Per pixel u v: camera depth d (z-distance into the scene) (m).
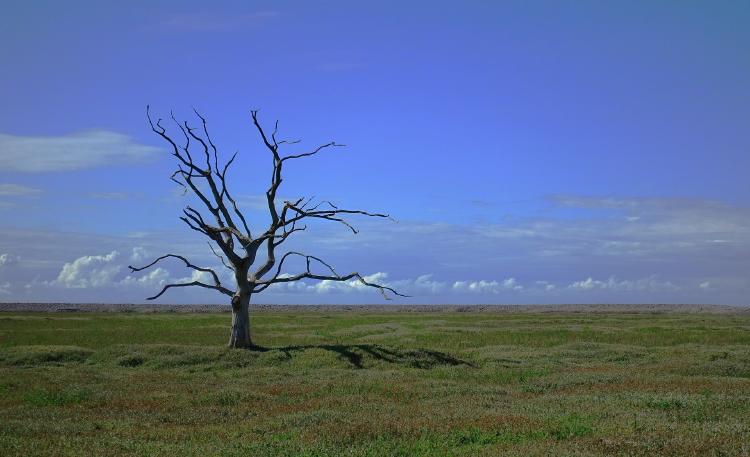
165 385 26.81
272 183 40.00
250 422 18.59
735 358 35.97
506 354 38.97
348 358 36.00
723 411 18.53
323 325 70.31
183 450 14.81
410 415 18.89
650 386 25.17
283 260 41.03
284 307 152.12
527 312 123.31
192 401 22.62
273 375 30.61
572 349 40.69
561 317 91.44
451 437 15.72
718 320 82.12
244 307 39.69
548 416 18.11
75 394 23.84
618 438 14.84
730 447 13.71
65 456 14.17
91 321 74.31
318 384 27.11
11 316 86.25
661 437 14.80
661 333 56.06
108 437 16.44
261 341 50.38
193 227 37.75
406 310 136.25
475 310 138.25
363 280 40.97
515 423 17.11
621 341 49.22
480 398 22.77
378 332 59.47
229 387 26.12
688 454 13.31
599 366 34.22
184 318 83.19
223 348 38.12
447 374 31.19
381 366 35.06
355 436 15.96
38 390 24.88
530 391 25.52
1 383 27.16
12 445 15.20
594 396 22.23
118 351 36.78
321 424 17.73
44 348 38.00
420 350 38.19
